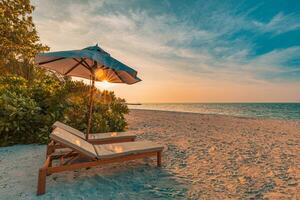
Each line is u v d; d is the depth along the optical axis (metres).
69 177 3.16
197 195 2.81
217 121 13.12
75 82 7.82
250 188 3.09
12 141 5.00
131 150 3.35
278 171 3.84
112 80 4.44
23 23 14.00
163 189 2.95
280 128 10.40
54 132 2.97
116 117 6.84
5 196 2.50
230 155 4.88
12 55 12.70
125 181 3.16
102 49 3.56
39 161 3.84
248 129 9.66
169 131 8.25
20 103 5.16
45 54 3.12
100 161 3.05
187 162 4.25
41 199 2.46
